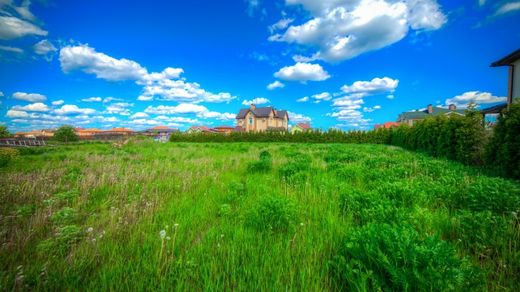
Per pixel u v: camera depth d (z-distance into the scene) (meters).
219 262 2.24
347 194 3.90
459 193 4.03
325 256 2.33
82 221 3.47
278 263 2.23
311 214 3.58
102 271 2.13
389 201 3.57
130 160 10.02
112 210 3.76
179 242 2.66
